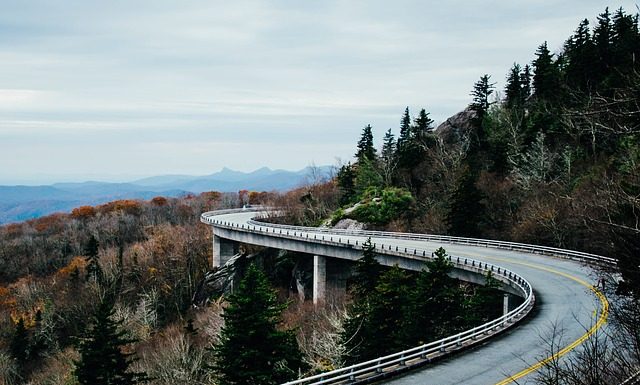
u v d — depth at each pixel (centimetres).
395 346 3516
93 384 3688
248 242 7981
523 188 7025
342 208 9419
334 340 4116
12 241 13712
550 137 7862
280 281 8288
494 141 8538
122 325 6606
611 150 6341
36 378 6238
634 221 1384
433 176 8844
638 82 994
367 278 4741
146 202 17500
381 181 9631
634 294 1441
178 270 9462
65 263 12756
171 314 8438
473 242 6400
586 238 5112
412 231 7850
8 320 8794
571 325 3097
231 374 2923
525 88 10188
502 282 4303
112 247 12656
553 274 4578
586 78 7669
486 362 2530
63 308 8488
